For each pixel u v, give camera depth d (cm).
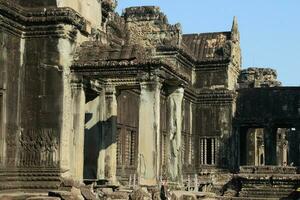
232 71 5206
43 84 2441
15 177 2362
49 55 2444
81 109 2484
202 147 5022
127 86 2817
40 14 2434
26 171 2384
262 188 4000
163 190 2308
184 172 4588
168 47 4491
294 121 4962
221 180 4428
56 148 2392
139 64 2417
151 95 2428
